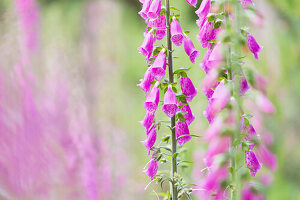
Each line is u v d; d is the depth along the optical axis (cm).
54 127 236
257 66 313
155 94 201
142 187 256
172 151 203
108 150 254
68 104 249
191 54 201
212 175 188
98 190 244
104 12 424
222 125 185
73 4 379
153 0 201
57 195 226
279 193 273
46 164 226
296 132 296
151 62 203
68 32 305
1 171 219
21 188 219
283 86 315
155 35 204
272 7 338
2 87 226
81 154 242
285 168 284
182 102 202
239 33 188
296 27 335
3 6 247
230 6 188
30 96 230
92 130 252
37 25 254
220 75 193
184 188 200
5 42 236
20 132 223
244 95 188
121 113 284
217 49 193
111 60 361
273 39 321
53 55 258
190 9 340
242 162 194
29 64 236
